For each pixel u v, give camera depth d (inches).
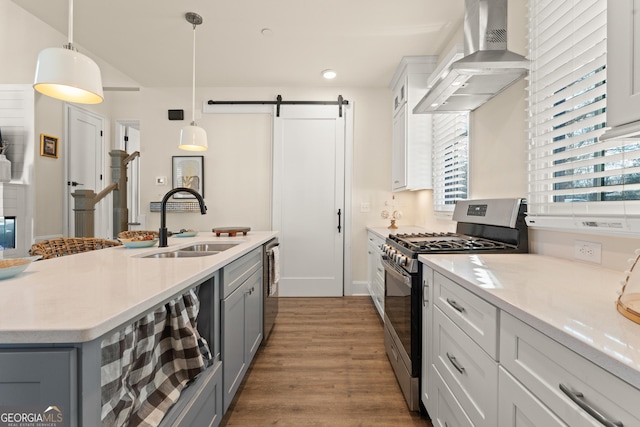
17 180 135.4
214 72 136.7
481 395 39.4
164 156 153.3
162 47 116.1
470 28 70.3
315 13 95.2
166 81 146.9
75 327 24.2
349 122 150.8
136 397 37.4
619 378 20.7
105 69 165.2
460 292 45.3
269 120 152.9
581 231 51.5
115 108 194.7
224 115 153.2
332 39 109.7
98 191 184.2
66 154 162.1
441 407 52.9
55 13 95.9
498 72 62.7
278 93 152.1
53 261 54.2
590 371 23.0
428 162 121.3
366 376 78.3
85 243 74.7
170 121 153.0
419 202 144.6
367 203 151.8
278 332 106.1
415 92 120.6
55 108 156.1
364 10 93.4
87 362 25.1
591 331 24.8
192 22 99.8
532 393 29.7
